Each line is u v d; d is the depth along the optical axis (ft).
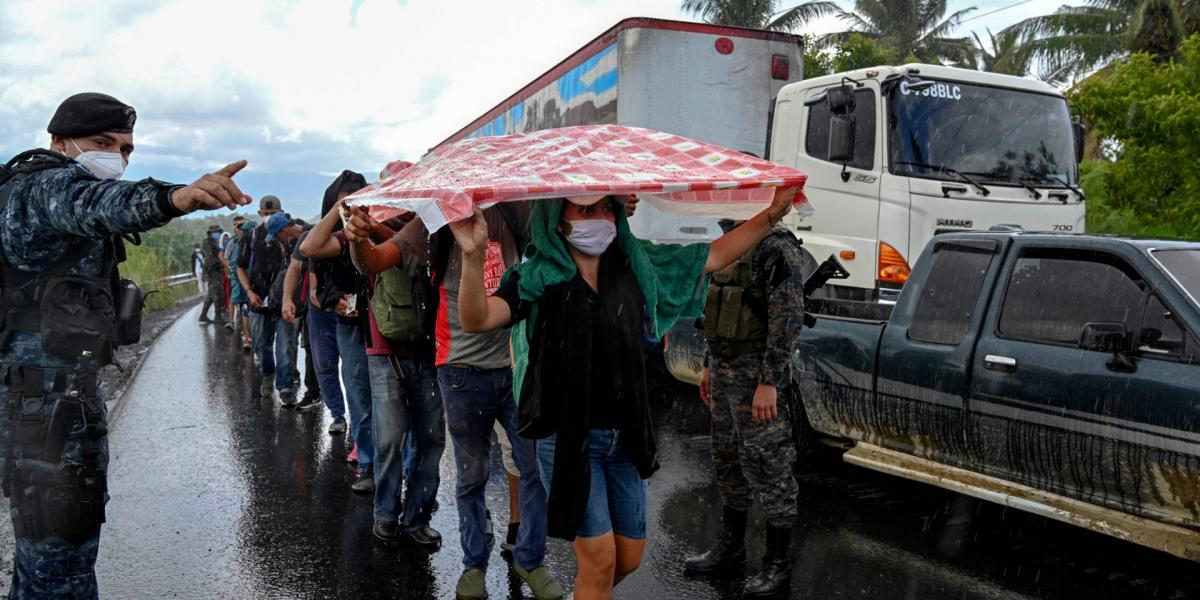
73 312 8.96
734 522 13.92
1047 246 14.56
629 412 9.27
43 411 8.89
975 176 25.61
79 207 8.05
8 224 8.61
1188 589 12.98
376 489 15.29
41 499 8.81
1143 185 38.14
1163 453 12.12
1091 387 13.01
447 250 12.43
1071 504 13.53
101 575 13.92
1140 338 12.68
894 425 16.44
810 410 18.37
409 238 12.64
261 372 30.04
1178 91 37.78
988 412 14.49
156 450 22.06
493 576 13.96
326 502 17.75
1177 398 11.98
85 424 9.05
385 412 14.90
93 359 9.24
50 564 9.02
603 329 9.14
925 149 25.12
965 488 14.92
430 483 15.16
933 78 25.71
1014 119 26.58
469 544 13.00
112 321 9.50
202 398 29.32
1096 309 13.51
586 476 9.05
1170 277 12.75
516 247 12.67
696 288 10.21
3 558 14.15
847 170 25.98
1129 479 12.64
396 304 14.03
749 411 13.15
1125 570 13.74
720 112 29.84
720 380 13.52
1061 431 13.42
